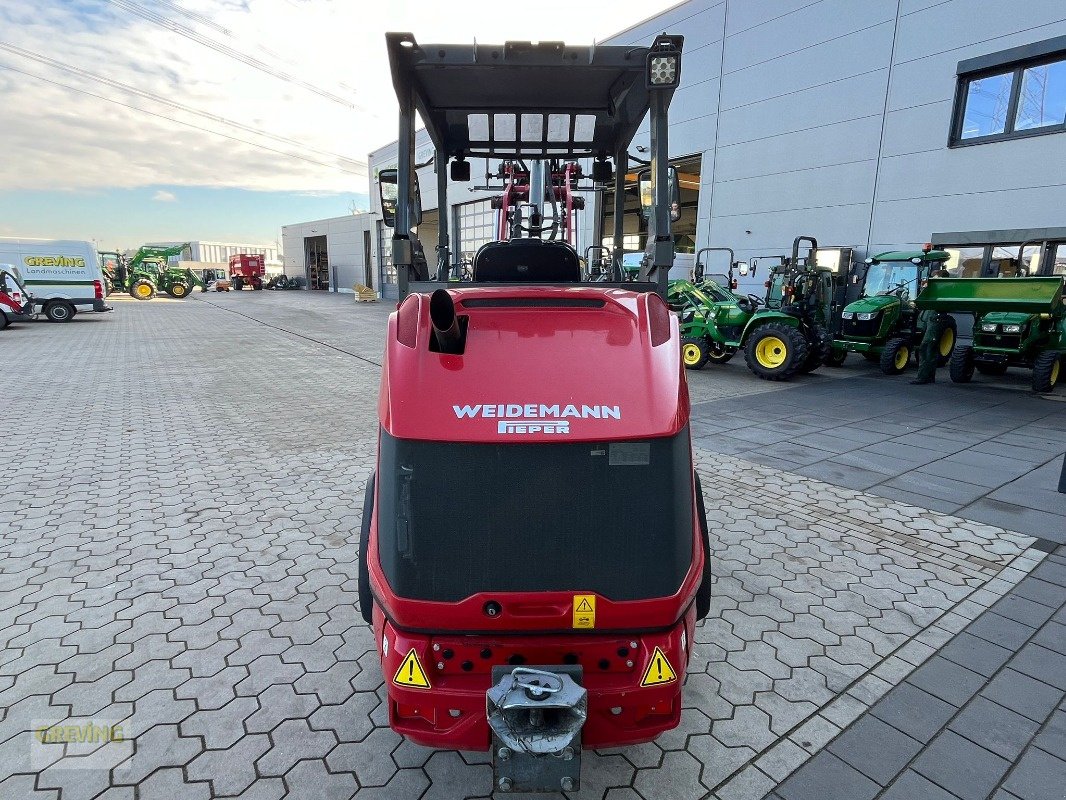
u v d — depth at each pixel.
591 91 3.52
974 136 10.75
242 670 2.70
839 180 12.61
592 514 1.90
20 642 2.88
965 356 9.30
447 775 2.17
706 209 15.35
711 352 11.20
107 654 2.80
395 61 2.94
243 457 5.71
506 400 1.92
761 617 3.15
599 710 1.90
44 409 7.49
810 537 4.06
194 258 70.00
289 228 47.19
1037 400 8.25
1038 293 7.69
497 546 1.89
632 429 1.90
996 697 2.57
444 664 1.92
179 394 8.48
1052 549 3.88
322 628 3.02
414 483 1.88
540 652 1.90
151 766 2.19
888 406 7.88
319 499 4.70
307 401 8.10
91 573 3.54
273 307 26.47
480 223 22.03
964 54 10.63
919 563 3.71
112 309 24.55
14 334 15.34
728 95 14.46
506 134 4.20
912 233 11.62
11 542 3.92
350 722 2.41
